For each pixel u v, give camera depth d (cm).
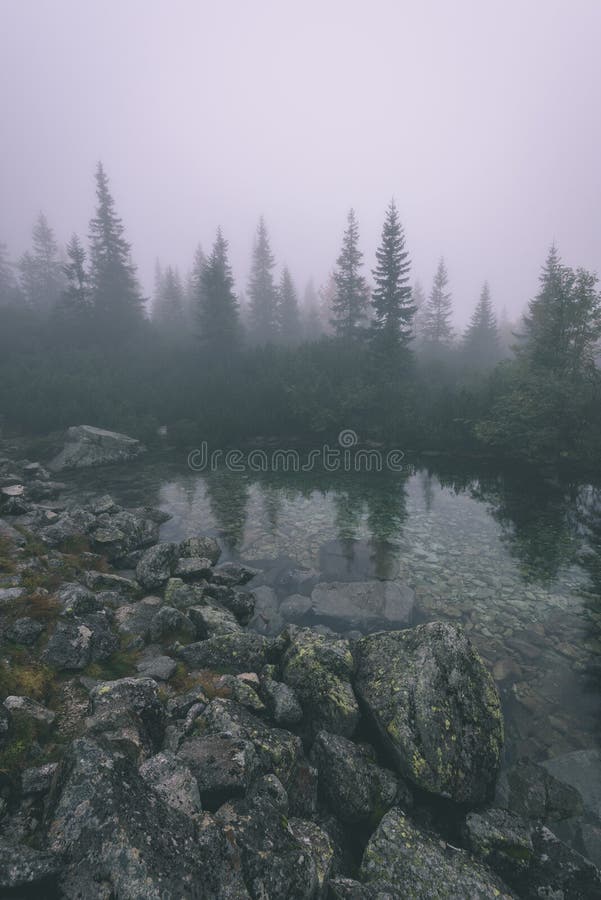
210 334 3256
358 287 3666
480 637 711
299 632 611
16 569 684
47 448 1941
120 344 3325
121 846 261
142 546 1023
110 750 327
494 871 359
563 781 457
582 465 1688
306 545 1070
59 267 5225
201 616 668
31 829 295
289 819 357
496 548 1053
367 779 416
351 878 346
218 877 268
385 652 538
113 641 578
